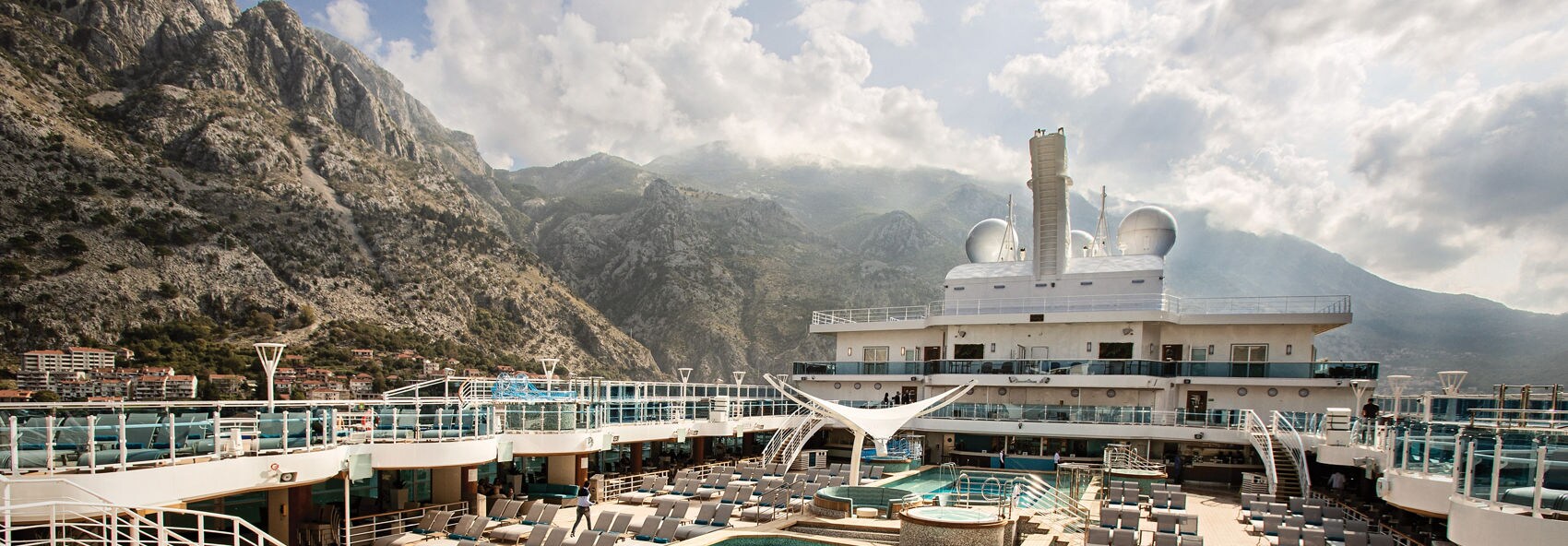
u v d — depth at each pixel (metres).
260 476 22.70
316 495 33.84
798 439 48.41
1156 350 50.44
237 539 16.16
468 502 32.06
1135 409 46.62
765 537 26.64
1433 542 22.62
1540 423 23.33
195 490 20.86
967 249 62.75
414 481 36.69
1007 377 50.34
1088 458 49.09
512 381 38.31
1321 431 39.41
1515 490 15.43
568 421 34.53
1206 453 48.12
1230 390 48.47
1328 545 25.16
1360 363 45.59
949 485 39.97
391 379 104.56
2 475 17.98
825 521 28.47
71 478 18.31
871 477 40.72
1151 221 56.31
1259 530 28.56
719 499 35.06
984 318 52.66
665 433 41.91
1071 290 52.59
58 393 75.44
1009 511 27.84
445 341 129.00
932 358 56.28
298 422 24.55
